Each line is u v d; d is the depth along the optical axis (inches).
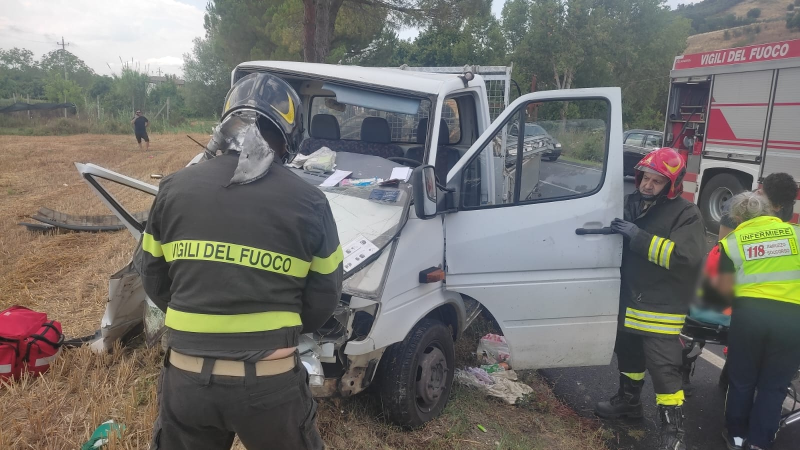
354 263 120.6
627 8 1201.4
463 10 600.1
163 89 2025.1
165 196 73.6
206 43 1894.7
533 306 141.2
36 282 225.8
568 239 139.1
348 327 117.8
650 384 182.1
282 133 80.3
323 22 537.0
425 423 138.6
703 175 399.9
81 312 194.9
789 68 331.6
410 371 130.3
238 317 69.5
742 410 140.6
